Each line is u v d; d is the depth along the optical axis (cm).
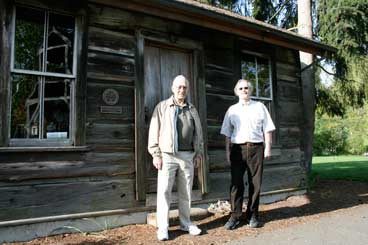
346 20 1016
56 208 474
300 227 521
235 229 509
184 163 479
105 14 541
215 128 662
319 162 1873
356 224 537
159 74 605
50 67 491
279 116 783
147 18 584
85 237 470
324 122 3077
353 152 2917
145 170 555
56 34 499
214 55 677
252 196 523
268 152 527
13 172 447
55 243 442
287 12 1316
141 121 557
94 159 511
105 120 528
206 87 657
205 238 466
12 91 462
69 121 500
